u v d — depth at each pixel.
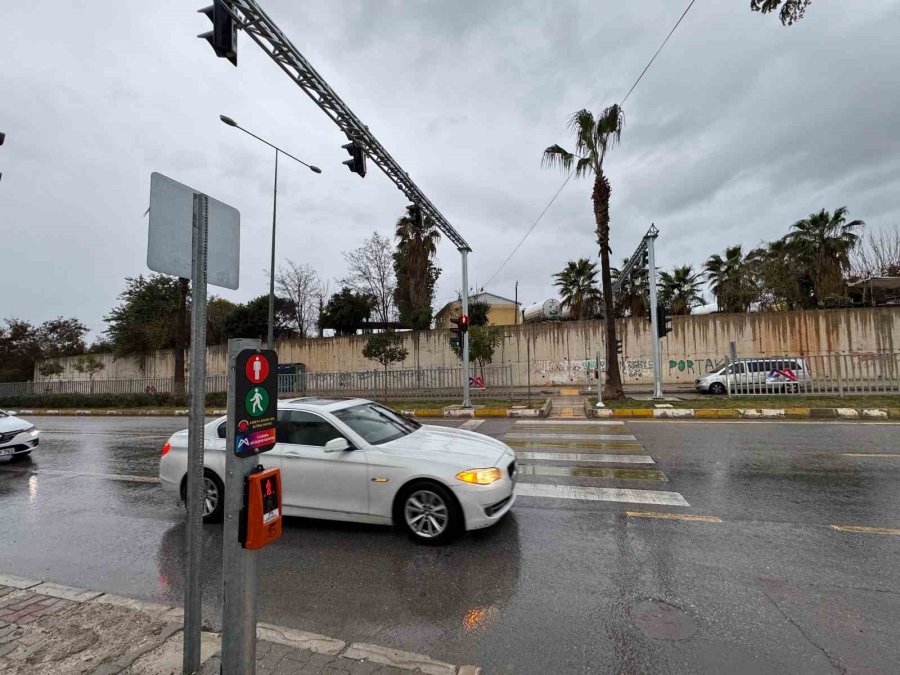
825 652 2.83
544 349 25.55
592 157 16.53
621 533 4.81
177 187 2.46
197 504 2.54
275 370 2.45
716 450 8.64
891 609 3.30
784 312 23.00
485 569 4.07
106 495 6.86
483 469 4.72
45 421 19.86
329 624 3.27
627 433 10.79
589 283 35.53
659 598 3.52
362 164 9.38
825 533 4.71
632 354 24.56
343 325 32.44
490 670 2.73
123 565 4.41
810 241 29.09
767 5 6.46
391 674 2.58
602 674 2.67
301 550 4.56
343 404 5.73
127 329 32.72
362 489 4.84
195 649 2.53
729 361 16.47
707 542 4.54
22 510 6.22
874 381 15.48
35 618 3.24
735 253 33.22
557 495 6.10
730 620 3.20
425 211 13.35
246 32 6.53
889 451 8.29
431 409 15.98
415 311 30.41
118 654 2.79
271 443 2.41
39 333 40.06
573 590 3.67
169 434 13.49
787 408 12.96
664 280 34.41
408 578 3.94
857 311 22.27
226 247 2.74
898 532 4.70
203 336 2.54
